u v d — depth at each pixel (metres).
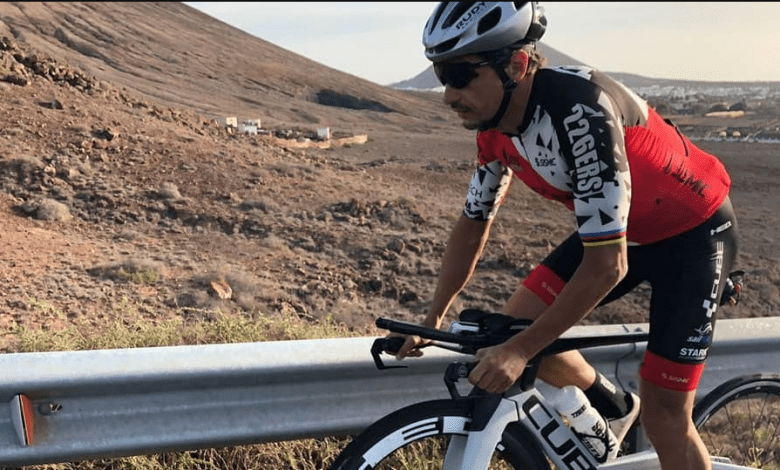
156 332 4.21
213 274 7.76
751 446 3.36
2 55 16.73
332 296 8.15
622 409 2.76
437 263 9.89
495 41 2.14
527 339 2.27
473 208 2.70
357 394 2.90
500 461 3.11
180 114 18.86
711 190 2.54
